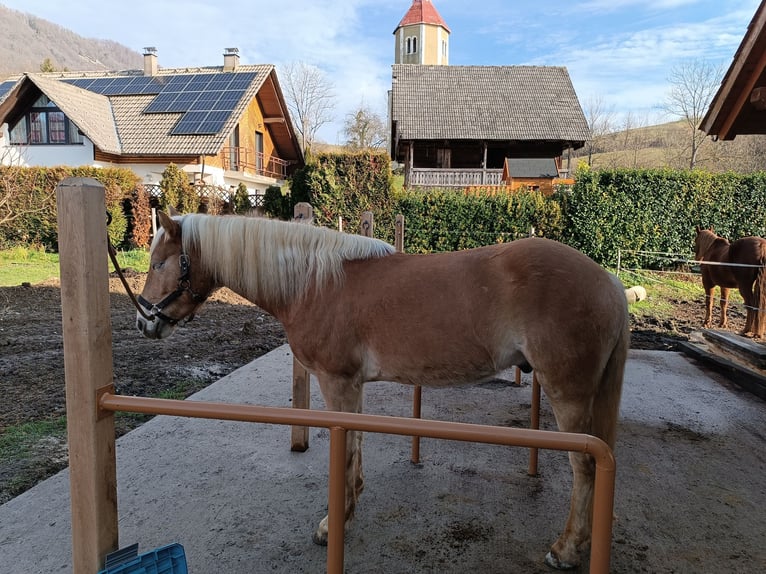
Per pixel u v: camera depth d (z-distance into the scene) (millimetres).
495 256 2131
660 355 5664
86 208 1401
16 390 4367
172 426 3619
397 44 43094
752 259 6273
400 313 2139
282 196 15883
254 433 3504
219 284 2596
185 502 2631
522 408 4078
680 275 11430
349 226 13391
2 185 12703
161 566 1553
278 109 22766
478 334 2064
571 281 2004
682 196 12078
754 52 3840
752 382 4398
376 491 2773
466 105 22312
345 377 2303
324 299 2277
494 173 19500
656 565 2141
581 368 1993
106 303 1490
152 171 18531
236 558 2195
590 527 2084
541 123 21266
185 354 5699
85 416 1460
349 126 48281
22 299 8250
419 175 19859
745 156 27297
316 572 2109
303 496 2693
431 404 4168
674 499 2668
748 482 2848
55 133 18469
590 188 12195
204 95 20000
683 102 27125
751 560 2172
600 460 1137
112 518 1552
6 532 2361
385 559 2197
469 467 3061
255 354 5832
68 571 2094
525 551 2252
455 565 2156
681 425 3674
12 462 3119
